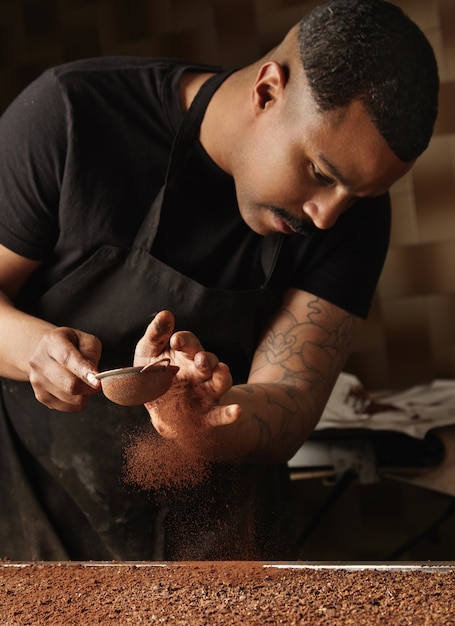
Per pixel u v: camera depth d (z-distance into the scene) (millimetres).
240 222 1453
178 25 2793
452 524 2666
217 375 1107
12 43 2926
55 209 1398
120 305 1453
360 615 971
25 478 1541
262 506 1594
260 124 1251
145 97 1407
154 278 1423
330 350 1487
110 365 1500
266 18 2725
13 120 1392
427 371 2740
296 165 1198
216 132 1350
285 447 1399
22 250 1407
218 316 1455
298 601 1023
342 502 2725
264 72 1239
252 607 1012
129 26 2830
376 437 2061
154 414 1188
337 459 2072
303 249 1482
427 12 2613
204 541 1517
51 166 1362
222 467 1518
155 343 1105
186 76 1419
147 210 1415
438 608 975
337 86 1132
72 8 2859
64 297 1460
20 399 1540
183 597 1059
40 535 1545
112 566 1205
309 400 1431
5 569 1215
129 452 1496
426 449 2045
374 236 1528
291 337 1478
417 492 2676
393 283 2738
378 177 1166
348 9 1180
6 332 1343
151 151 1400
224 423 1146
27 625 1005
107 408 1491
